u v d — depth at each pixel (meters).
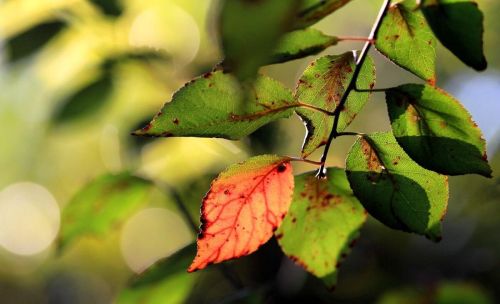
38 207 2.53
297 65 1.22
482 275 1.48
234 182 0.71
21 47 0.97
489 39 1.46
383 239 1.50
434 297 1.03
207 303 1.63
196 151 1.08
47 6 0.99
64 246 0.93
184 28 1.05
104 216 0.93
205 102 0.69
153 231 2.25
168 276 0.85
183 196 1.09
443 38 0.68
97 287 2.97
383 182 0.72
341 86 0.72
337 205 0.75
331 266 0.75
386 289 1.40
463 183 1.48
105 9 0.97
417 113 0.70
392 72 1.59
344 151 1.33
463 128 0.70
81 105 1.00
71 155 1.34
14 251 3.45
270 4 0.59
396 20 0.70
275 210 0.71
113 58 1.01
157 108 1.04
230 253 0.71
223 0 0.59
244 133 0.70
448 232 1.54
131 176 0.92
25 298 3.58
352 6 1.18
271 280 1.11
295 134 1.13
